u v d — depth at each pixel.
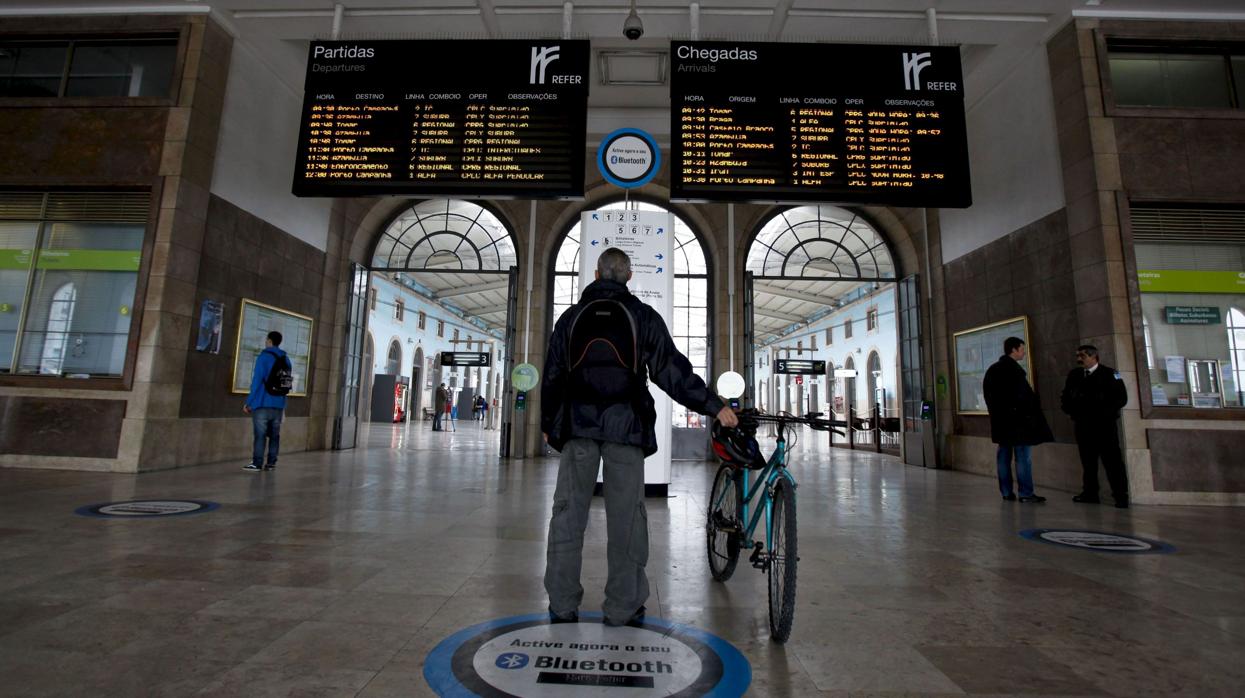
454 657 1.91
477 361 18.34
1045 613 2.46
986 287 8.34
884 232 11.23
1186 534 4.15
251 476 6.22
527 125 5.85
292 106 8.83
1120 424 5.87
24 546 3.16
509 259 12.36
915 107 5.88
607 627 2.21
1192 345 6.16
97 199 6.82
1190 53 6.80
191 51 6.98
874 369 20.08
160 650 1.92
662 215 5.98
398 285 22.70
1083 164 6.48
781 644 2.09
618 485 2.21
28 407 6.36
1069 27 6.73
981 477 7.99
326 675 1.76
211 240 7.20
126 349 6.44
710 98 5.84
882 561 3.29
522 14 7.03
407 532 3.77
